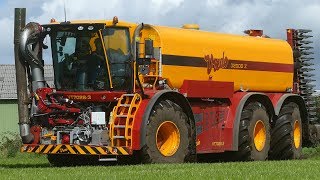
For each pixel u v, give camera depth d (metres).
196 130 21.23
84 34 19.92
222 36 22.56
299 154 25.09
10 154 31.45
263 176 14.53
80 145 19.08
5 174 15.65
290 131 24.38
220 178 14.17
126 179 14.00
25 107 20.14
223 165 17.89
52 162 21.25
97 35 19.77
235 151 22.47
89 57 20.00
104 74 19.91
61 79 20.42
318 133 26.48
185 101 20.09
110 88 19.84
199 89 21.14
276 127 24.28
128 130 18.70
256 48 23.72
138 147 18.70
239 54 22.94
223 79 22.30
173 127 19.61
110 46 19.84
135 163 19.52
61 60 20.38
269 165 17.92
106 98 19.84
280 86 24.84
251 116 22.66
